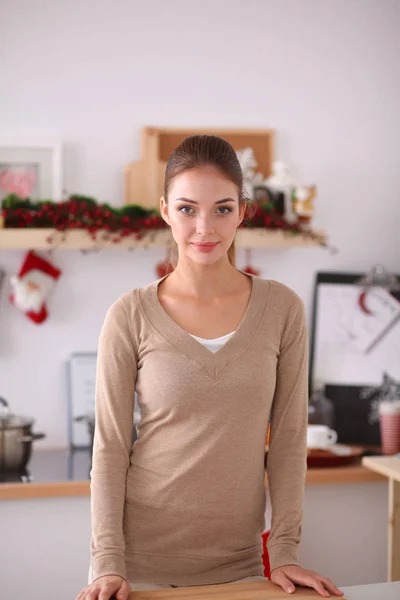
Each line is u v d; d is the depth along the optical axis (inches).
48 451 113.0
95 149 114.7
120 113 115.0
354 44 119.2
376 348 119.3
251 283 61.0
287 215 111.3
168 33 115.4
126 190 113.0
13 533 94.1
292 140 118.8
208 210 55.1
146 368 57.6
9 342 114.1
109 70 114.5
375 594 50.2
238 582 52.9
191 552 56.6
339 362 118.7
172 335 57.2
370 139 120.5
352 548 101.0
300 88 118.6
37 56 113.0
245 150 112.5
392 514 92.2
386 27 119.6
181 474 55.9
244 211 61.6
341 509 100.6
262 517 59.0
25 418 102.9
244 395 56.1
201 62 116.3
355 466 101.7
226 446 55.7
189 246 56.4
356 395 118.4
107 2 113.9
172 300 59.4
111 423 58.3
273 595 49.7
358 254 121.1
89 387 112.6
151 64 115.3
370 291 119.3
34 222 103.8
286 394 60.0
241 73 117.2
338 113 119.6
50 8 112.8
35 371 114.9
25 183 111.3
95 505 56.8
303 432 60.1
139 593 50.5
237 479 56.2
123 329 58.6
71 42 113.5
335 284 119.4
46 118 113.6
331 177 120.0
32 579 94.6
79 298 115.6
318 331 118.7
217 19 116.3
